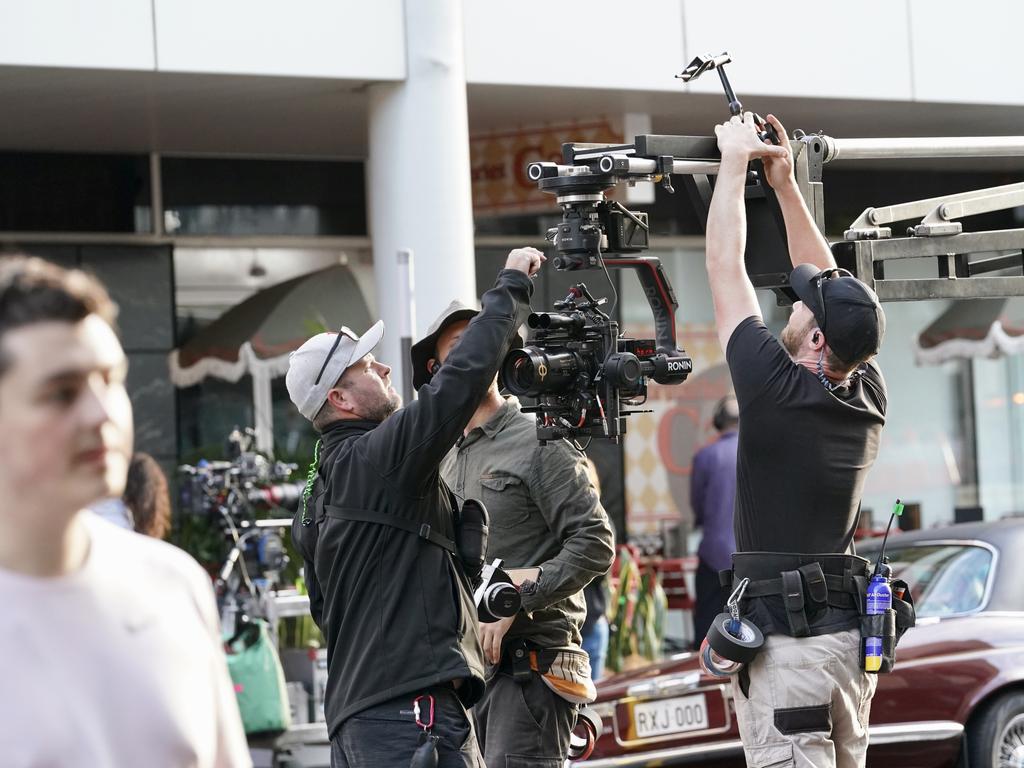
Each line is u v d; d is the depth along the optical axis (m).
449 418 10.18
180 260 29.56
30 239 28.44
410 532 10.32
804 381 10.00
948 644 17.31
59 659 5.21
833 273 10.20
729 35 24.77
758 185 11.06
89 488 5.07
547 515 12.26
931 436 35.62
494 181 26.77
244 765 5.79
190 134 27.19
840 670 10.08
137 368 29.03
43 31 20.55
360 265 31.12
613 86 23.94
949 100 26.53
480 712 12.52
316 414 10.89
